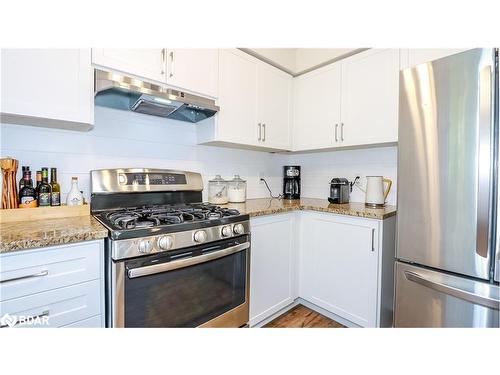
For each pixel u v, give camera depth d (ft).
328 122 6.81
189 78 5.15
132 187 5.14
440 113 3.99
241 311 4.90
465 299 3.77
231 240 4.65
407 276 4.43
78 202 4.45
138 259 3.48
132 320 3.45
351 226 5.51
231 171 7.38
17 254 2.78
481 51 3.60
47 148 4.50
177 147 6.20
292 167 8.25
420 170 4.23
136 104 5.03
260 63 6.63
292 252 6.34
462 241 3.80
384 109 5.73
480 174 3.61
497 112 3.52
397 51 5.50
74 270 3.14
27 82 3.45
